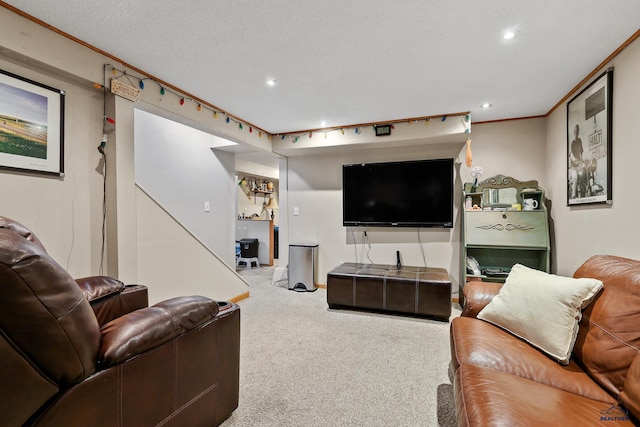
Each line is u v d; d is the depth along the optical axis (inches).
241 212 271.0
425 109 120.9
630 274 51.2
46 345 31.5
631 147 70.3
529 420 35.7
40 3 59.8
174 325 47.0
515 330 62.1
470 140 137.8
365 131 141.1
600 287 54.6
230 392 59.8
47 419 32.7
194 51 78.3
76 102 76.5
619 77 75.1
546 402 40.3
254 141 145.3
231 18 64.8
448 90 102.4
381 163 149.9
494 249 136.6
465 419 38.8
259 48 76.8
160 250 105.6
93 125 80.0
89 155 79.3
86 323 35.5
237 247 242.8
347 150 160.2
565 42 72.8
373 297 128.3
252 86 99.4
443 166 138.9
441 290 119.7
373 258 161.3
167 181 137.3
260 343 97.0
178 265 113.2
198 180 153.6
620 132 74.5
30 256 30.2
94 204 80.2
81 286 62.6
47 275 31.4
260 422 59.6
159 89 94.4
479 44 74.4
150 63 84.5
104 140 79.4
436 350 92.8
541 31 68.6
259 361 84.8
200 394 52.7
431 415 62.1
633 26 66.2
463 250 131.5
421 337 103.0
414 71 88.9
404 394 69.5
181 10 62.1
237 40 73.3
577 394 44.9
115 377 39.0
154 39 72.9
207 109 114.9
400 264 150.0
